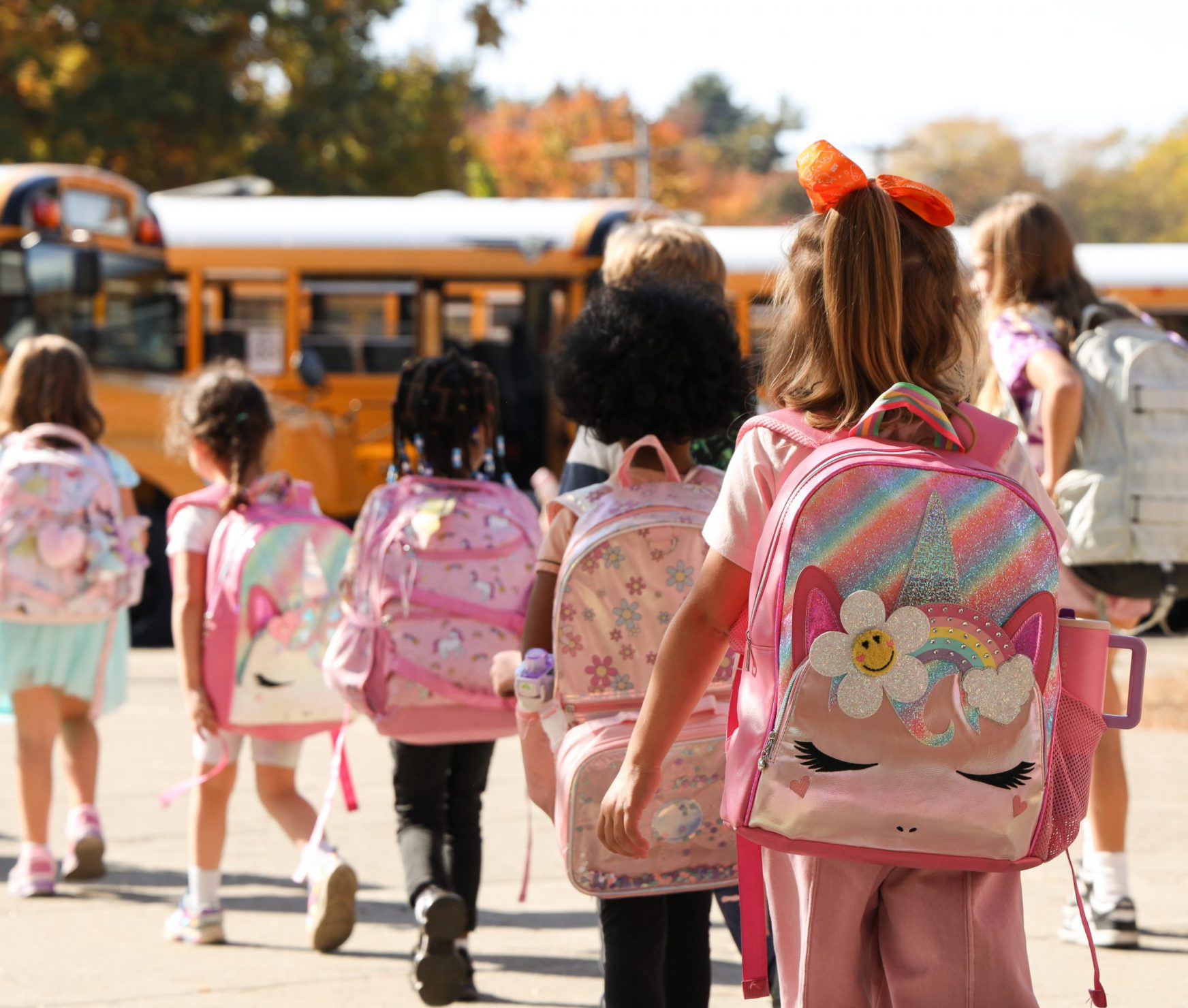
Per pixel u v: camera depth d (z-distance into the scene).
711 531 4.81
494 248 26.56
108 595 10.91
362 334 26.62
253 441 9.73
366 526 8.44
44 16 46.12
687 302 6.62
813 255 4.86
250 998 8.52
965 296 4.90
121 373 24.98
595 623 6.14
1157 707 17.80
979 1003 4.64
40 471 10.76
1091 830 9.42
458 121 57.03
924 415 4.60
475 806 8.70
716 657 4.84
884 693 4.38
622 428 6.57
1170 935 9.55
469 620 8.12
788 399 4.91
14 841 12.38
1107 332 9.34
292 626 9.23
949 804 4.38
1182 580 9.16
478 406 8.77
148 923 10.12
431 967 8.00
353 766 15.31
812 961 4.70
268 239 26.34
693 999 6.50
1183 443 9.09
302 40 50.53
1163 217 133.00
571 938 9.82
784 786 4.42
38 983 8.78
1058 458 9.10
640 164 107.88
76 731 11.27
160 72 46.81
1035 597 4.47
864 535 4.41
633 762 4.84
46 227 24.22
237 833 12.60
